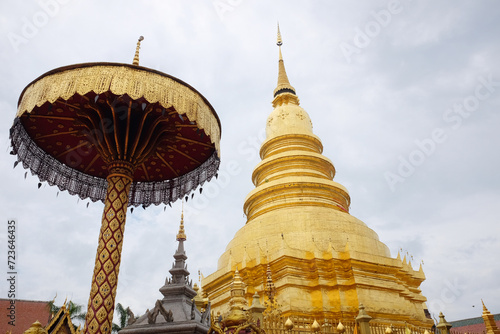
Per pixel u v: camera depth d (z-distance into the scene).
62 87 11.66
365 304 28.03
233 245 35.16
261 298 29.06
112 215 12.32
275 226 33.44
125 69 12.05
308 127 44.53
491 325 31.62
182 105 12.49
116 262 11.83
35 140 14.98
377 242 33.88
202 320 10.16
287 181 37.34
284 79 51.72
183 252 11.89
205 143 15.45
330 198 37.50
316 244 31.34
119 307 36.88
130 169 13.14
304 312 27.41
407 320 29.36
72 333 32.91
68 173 16.45
